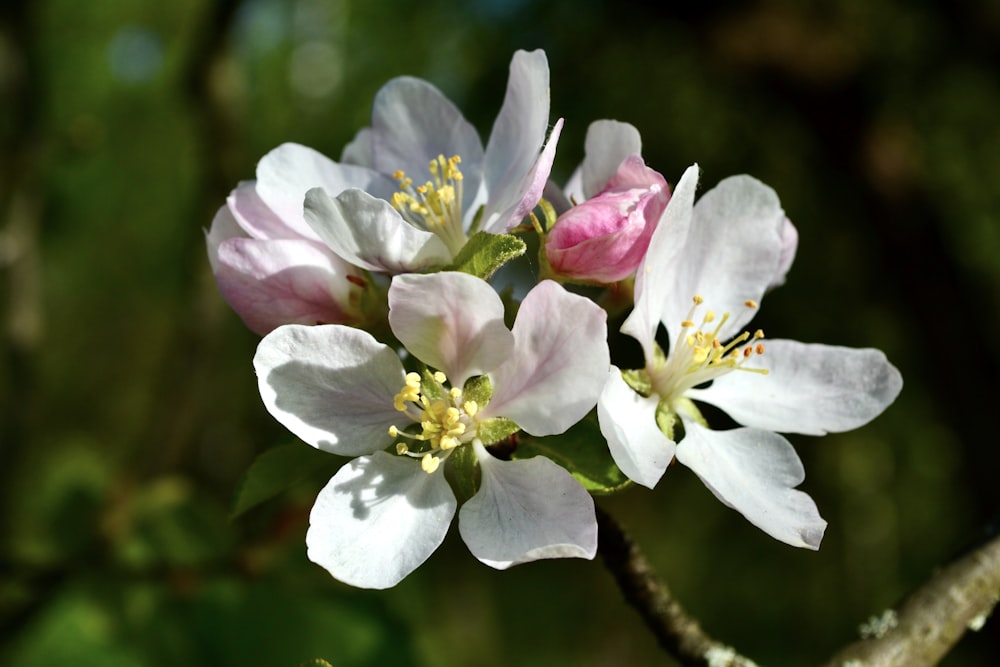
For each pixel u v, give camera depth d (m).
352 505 0.23
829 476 0.91
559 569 1.05
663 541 1.00
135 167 0.72
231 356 0.73
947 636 0.25
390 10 0.79
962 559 0.25
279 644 0.37
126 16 0.69
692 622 0.25
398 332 0.23
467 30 0.80
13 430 0.40
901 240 0.70
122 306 0.85
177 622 0.37
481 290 0.23
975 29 0.72
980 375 0.67
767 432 0.25
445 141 0.26
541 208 0.25
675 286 0.25
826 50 0.74
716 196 0.26
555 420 0.23
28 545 0.39
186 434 0.39
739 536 0.97
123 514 0.36
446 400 0.23
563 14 0.79
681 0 0.75
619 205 0.24
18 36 0.41
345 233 0.23
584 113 0.81
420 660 0.37
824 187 0.81
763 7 0.75
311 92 0.77
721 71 0.75
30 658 0.37
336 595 0.37
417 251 0.24
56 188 0.66
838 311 0.86
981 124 0.79
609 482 0.23
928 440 0.87
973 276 0.78
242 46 0.69
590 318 0.22
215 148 0.39
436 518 0.23
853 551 0.91
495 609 1.00
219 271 0.24
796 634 0.95
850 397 0.25
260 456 0.24
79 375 0.92
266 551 0.33
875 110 0.73
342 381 0.23
